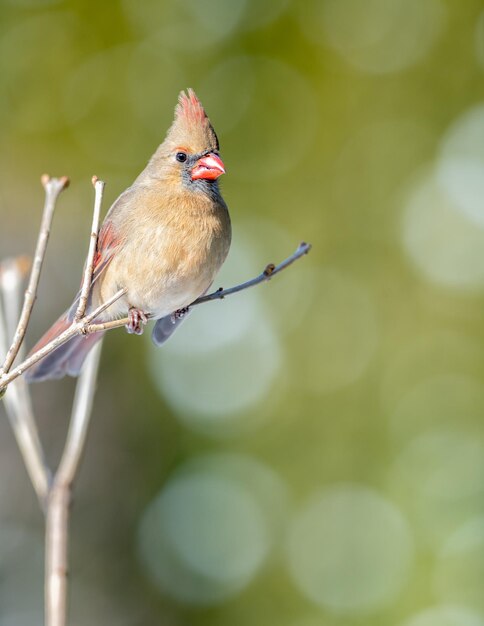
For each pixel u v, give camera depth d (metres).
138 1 12.40
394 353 13.34
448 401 13.09
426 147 13.31
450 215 13.38
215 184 6.29
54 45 12.29
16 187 12.07
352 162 13.30
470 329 13.26
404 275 13.43
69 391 10.80
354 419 13.25
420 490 12.73
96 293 6.38
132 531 11.63
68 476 5.46
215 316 13.69
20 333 4.55
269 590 12.62
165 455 12.58
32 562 10.27
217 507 12.90
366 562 12.56
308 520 12.94
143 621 11.53
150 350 12.46
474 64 13.20
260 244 13.51
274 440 13.37
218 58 12.64
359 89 13.17
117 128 12.39
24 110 12.25
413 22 13.15
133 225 6.16
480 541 12.29
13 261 6.06
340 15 12.94
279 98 12.91
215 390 13.51
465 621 11.79
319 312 13.55
